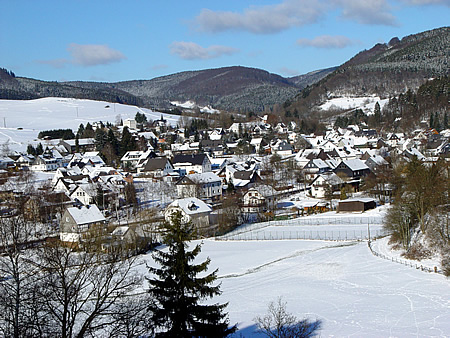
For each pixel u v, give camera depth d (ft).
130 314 93.35
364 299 174.50
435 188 250.37
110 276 90.48
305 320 155.63
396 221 242.99
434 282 187.62
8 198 336.49
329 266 221.25
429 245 223.92
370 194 394.93
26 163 640.99
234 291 192.24
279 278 208.54
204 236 306.35
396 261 220.84
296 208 363.35
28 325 76.59
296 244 269.03
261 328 148.25
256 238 290.76
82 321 122.31
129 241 251.19
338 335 142.20
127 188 393.70
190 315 90.68
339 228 299.79
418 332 142.00
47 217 323.78
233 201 347.15
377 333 142.61
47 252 91.97
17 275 81.56
